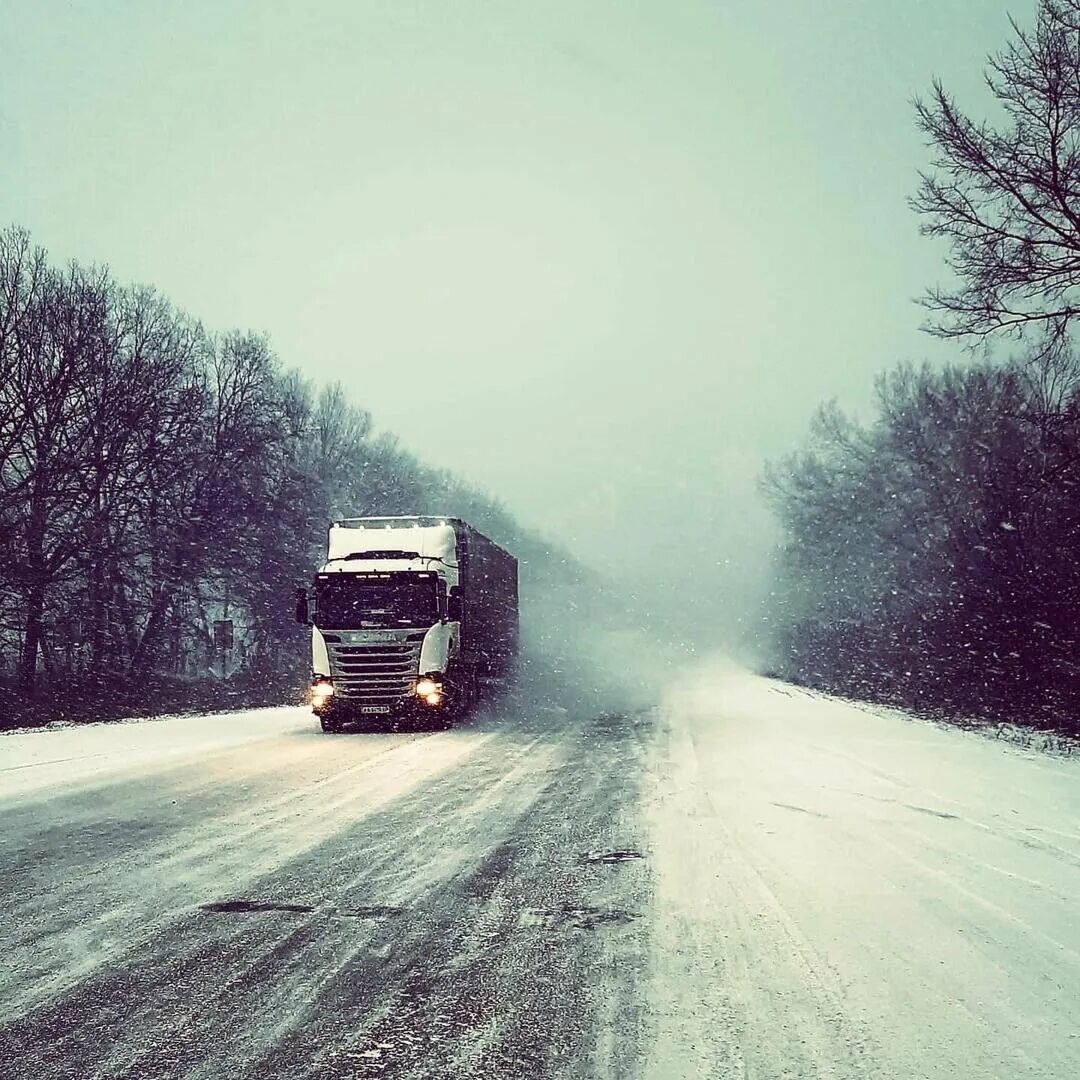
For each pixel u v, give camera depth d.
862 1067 4.06
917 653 27.55
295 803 11.03
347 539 21.91
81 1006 4.81
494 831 9.27
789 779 12.33
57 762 15.19
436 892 7.00
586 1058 4.18
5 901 6.78
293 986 5.08
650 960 5.45
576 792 11.62
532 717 22.73
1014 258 15.97
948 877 7.25
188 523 38.25
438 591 20.31
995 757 14.54
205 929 6.10
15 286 33.72
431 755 15.64
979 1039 4.34
